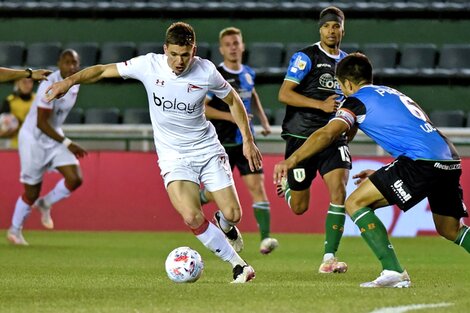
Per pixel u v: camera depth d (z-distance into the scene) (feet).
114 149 192.24
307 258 134.51
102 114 222.28
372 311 66.80
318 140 81.51
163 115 92.12
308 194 120.06
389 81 227.20
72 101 152.97
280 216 187.83
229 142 141.38
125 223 190.08
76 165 157.38
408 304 71.05
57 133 151.74
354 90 86.07
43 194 189.26
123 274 106.01
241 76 146.30
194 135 93.20
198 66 90.84
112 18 245.86
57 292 82.43
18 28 246.27
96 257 133.80
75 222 190.90
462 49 232.32
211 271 110.01
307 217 188.14
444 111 218.79
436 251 151.02
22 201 156.15
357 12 240.94
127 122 221.25
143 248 151.43
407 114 83.87
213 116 140.15
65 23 246.47
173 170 91.86
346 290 81.35
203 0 250.57
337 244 110.32
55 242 163.43
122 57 236.43
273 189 187.42
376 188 84.17
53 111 151.94
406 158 83.25
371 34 240.73
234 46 145.48
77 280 96.89
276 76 227.20
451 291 81.00
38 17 246.68
